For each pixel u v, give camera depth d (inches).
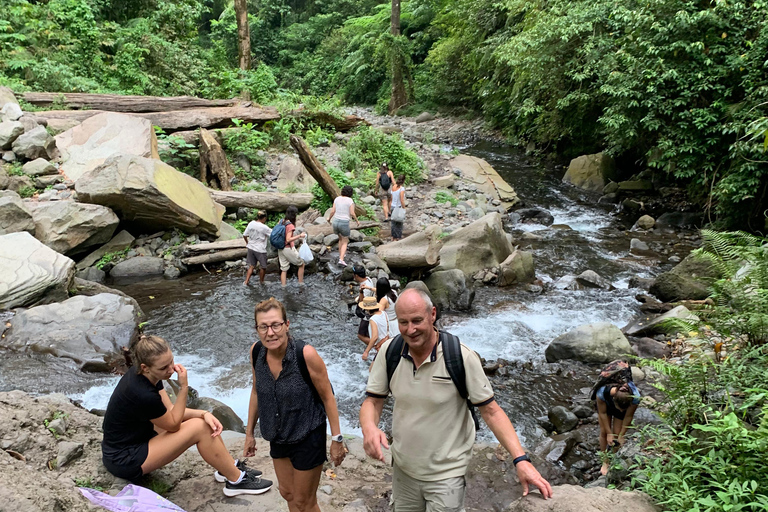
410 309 101.7
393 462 113.9
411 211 581.3
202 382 272.7
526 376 295.7
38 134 472.4
